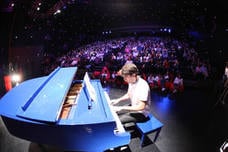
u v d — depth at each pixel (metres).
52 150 3.16
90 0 18.89
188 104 5.81
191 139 3.76
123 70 3.14
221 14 12.16
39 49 10.52
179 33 16.69
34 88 3.24
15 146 3.31
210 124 4.46
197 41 13.38
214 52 11.23
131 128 3.92
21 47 8.73
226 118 4.80
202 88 7.69
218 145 3.57
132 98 3.35
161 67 8.50
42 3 10.73
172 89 7.04
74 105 2.70
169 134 3.93
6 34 7.18
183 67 8.66
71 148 2.34
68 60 10.68
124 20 20.25
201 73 8.04
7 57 6.93
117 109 3.04
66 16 16.70
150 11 19.39
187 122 4.54
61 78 3.44
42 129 2.20
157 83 7.48
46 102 2.51
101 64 10.02
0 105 2.71
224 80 6.61
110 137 2.30
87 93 3.13
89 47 15.77
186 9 16.77
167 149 3.38
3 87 6.04
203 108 5.50
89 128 2.18
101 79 8.48
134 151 3.25
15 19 7.94
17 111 2.43
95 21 19.53
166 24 18.58
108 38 19.56
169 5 18.14
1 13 7.02
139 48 12.46
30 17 9.84
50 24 13.62
